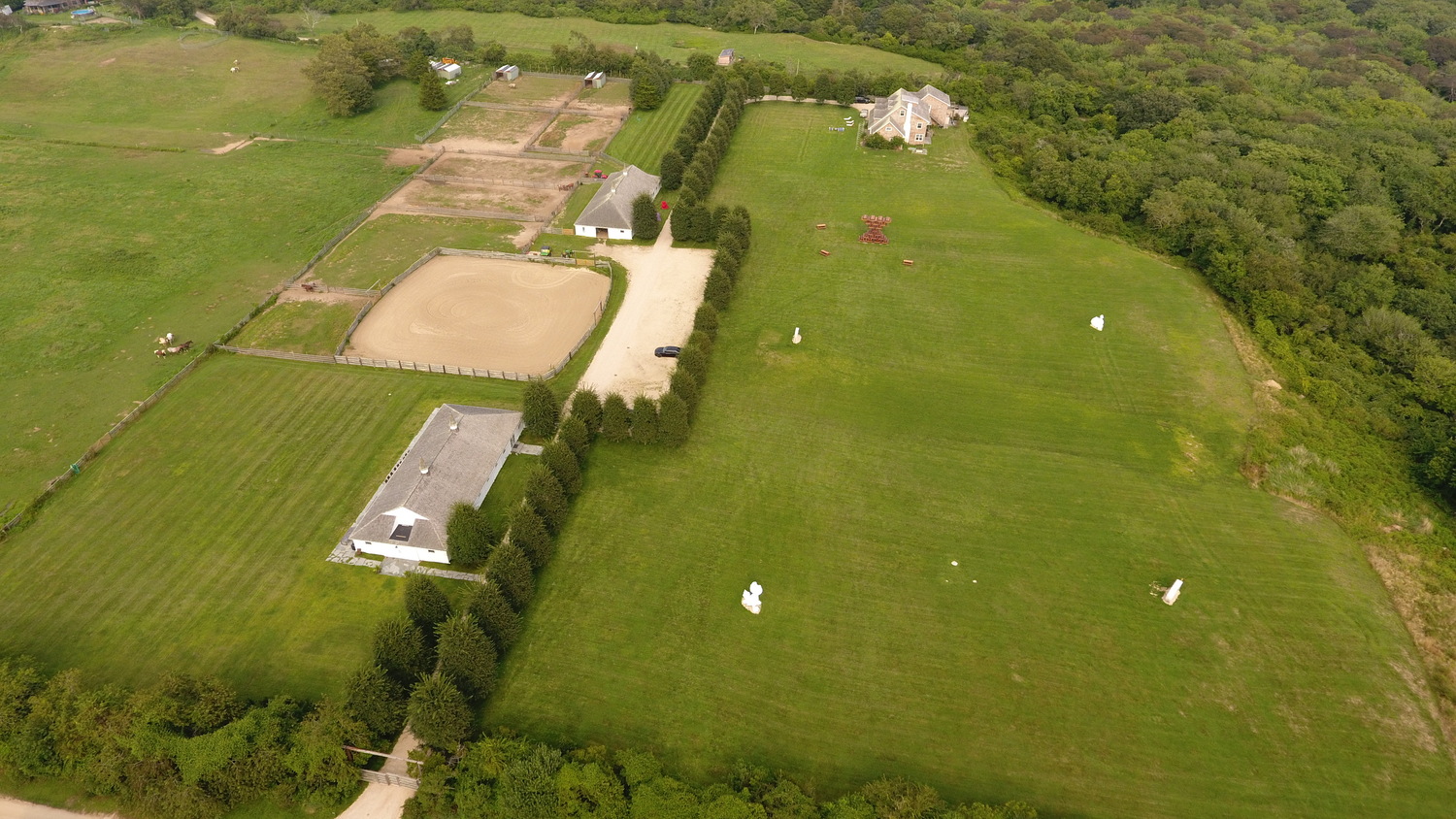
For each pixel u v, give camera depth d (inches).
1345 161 5226.4
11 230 4293.8
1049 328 3826.3
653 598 2471.7
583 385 3351.4
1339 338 3954.2
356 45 6279.5
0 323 3558.1
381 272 4072.3
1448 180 4995.1
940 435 3171.8
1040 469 3021.7
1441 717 2230.6
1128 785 2044.8
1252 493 2947.8
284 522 2669.8
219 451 2942.9
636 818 1836.9
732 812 1823.3
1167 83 6432.1
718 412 3238.2
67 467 2847.0
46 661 2206.0
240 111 5964.6
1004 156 5551.2
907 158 5561.0
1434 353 3759.8
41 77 6279.5
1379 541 2775.6
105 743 1943.9
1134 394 3415.4
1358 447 3223.4
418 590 2188.7
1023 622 2444.6
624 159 5364.2
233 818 1951.3
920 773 2047.2
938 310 3941.9
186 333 3577.8
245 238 4347.9
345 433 3046.3
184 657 2236.7
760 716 2164.1
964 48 7637.8
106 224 4399.6
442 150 5467.5
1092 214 4909.0
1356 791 2053.4
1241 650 2385.6
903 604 2485.2
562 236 4468.5
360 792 1998.0
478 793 1889.8
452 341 3604.8
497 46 7066.9
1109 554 2682.1
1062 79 6584.6
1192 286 4190.5
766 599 2484.0
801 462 3009.4
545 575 2529.5
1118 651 2369.6
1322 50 7667.3
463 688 2095.2
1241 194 4830.2
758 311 3882.9
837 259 4345.5
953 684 2265.0
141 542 2578.7
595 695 2194.9
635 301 3927.2
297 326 3639.3
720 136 5305.1
